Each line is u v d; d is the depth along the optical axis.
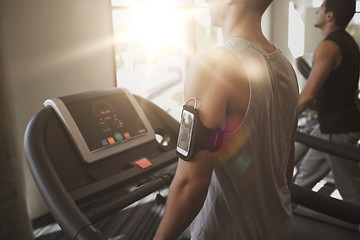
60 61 2.34
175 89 5.77
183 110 0.74
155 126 1.54
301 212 1.87
